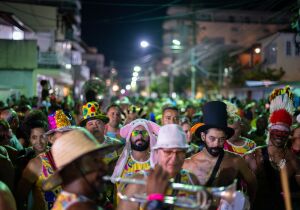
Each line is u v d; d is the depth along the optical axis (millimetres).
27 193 4445
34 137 5227
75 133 2689
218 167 4258
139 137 4586
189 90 51750
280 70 23078
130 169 4594
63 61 28734
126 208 3391
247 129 8461
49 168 4406
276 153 4777
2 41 21562
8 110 6848
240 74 34219
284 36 23016
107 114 7363
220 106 4227
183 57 58062
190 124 7688
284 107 5199
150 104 18422
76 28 48812
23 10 29828
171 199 2775
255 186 4551
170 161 3373
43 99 14656
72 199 2562
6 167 4371
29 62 21828
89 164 2613
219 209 3854
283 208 4645
